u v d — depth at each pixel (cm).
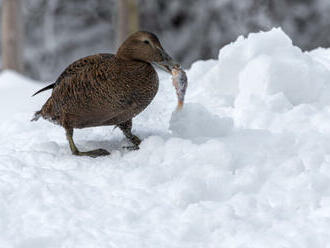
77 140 1695
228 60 1862
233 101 1858
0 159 1468
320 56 2033
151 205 1203
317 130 1504
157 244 1070
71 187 1283
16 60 4625
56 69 6556
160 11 6238
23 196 1243
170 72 1445
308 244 1042
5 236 1102
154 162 1414
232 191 1255
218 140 1405
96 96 1441
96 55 1523
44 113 1603
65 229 1118
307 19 5728
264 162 1346
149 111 1881
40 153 1511
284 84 1681
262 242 1053
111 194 1255
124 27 4925
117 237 1092
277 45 1827
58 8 6469
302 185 1241
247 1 5519
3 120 2217
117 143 1650
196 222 1125
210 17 5922
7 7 4566
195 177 1273
